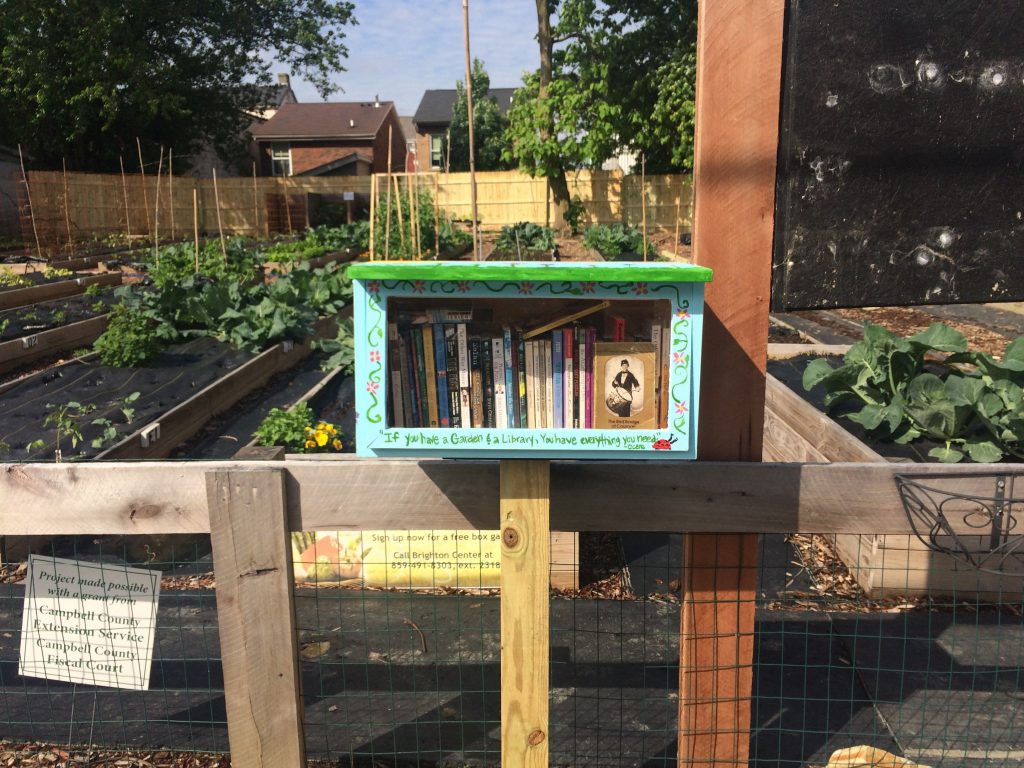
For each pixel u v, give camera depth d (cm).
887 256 231
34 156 2645
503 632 220
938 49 221
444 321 204
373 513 232
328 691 354
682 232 2617
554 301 205
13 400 705
